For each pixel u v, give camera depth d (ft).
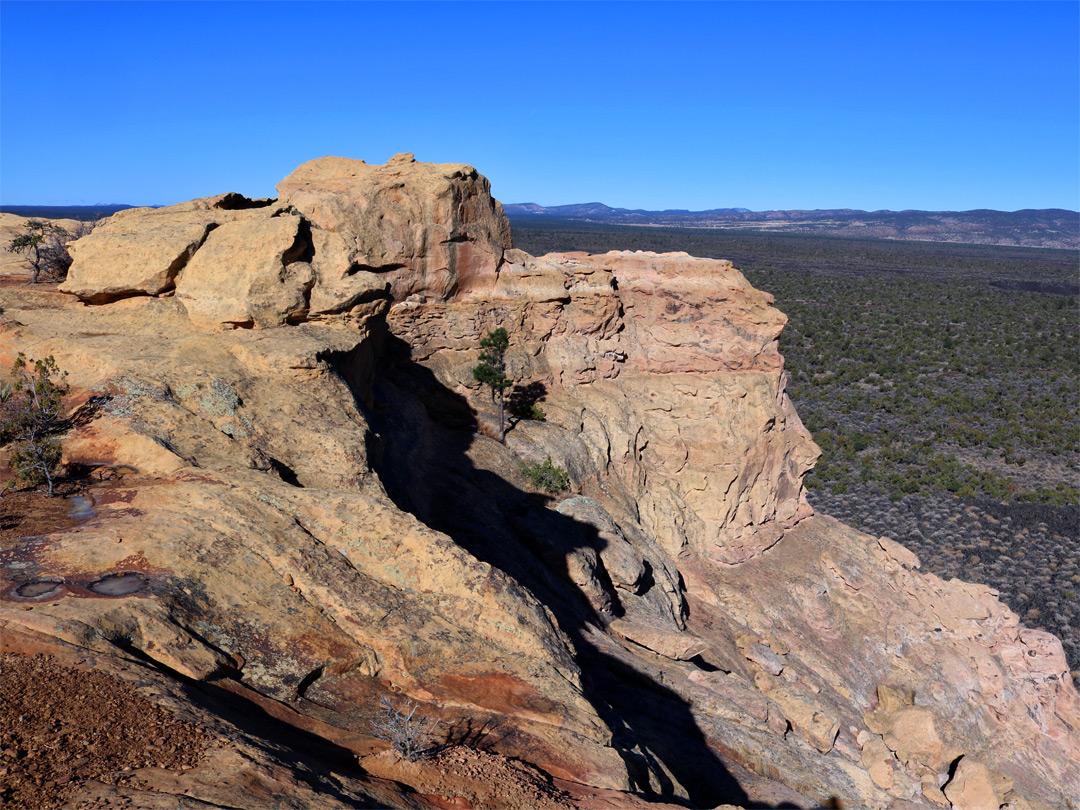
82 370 63.82
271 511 50.44
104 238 75.97
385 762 34.91
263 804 26.81
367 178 123.54
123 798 24.94
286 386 68.39
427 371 124.26
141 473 53.78
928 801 101.40
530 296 139.85
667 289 151.94
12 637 33.22
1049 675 144.77
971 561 208.13
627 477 137.90
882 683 132.87
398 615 46.78
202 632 39.93
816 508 241.35
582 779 39.88
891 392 370.73
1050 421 326.85
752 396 147.33
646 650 93.86
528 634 48.11
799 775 81.00
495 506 104.12
